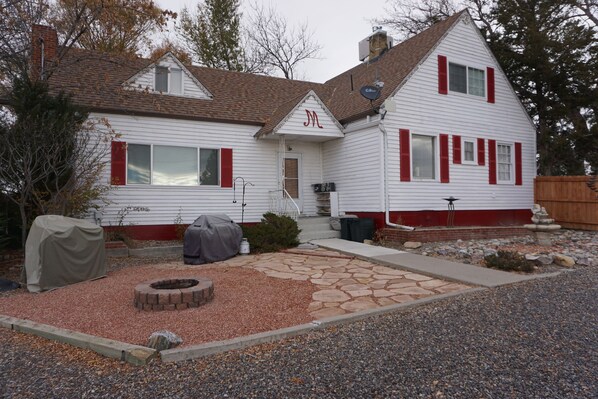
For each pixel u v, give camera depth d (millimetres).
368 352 3910
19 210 9109
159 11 13102
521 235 12828
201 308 5340
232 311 5191
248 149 13133
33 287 6531
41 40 11492
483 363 3619
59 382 3379
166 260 9570
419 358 3746
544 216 10477
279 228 10930
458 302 5633
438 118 13273
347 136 13367
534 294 5961
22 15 11352
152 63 12234
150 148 11648
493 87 14680
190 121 12219
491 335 4316
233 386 3238
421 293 6074
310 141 14305
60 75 11805
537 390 3123
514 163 15117
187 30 26875
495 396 3041
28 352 4066
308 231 12469
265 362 3707
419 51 13438
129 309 5309
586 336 4242
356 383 3264
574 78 16297
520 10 17203
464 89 14102
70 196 8711
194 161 12328
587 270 7652
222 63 27281
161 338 3920
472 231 11898
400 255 9172
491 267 7855
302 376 3404
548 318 4848
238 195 12891
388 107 11875
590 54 16125
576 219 13766
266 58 29750
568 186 14039
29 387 3301
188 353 3803
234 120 12734
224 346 3977
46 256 6539
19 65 10266
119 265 8859
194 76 13039
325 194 13969
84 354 3961
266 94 15211
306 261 8984
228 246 9523
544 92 17469
